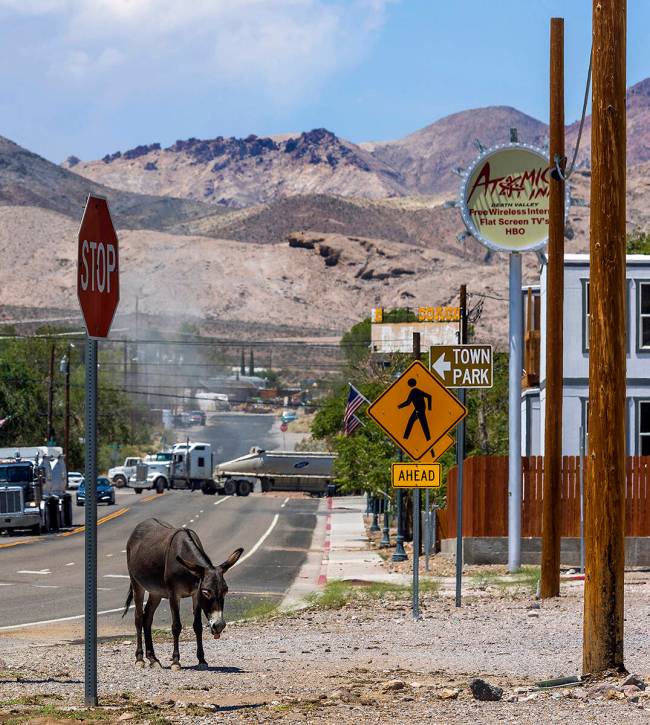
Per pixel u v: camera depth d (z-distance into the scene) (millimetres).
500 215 51375
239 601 46719
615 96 21234
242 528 97875
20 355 181875
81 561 64688
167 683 23641
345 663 26844
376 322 173000
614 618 21516
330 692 22031
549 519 41469
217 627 24062
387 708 19891
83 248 17938
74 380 180500
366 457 79500
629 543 54719
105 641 33656
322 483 161500
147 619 26547
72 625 38719
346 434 82750
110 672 25438
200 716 19328
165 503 134125
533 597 41625
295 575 59531
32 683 23688
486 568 55031
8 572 58344
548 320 42125
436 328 169875
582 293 61812
